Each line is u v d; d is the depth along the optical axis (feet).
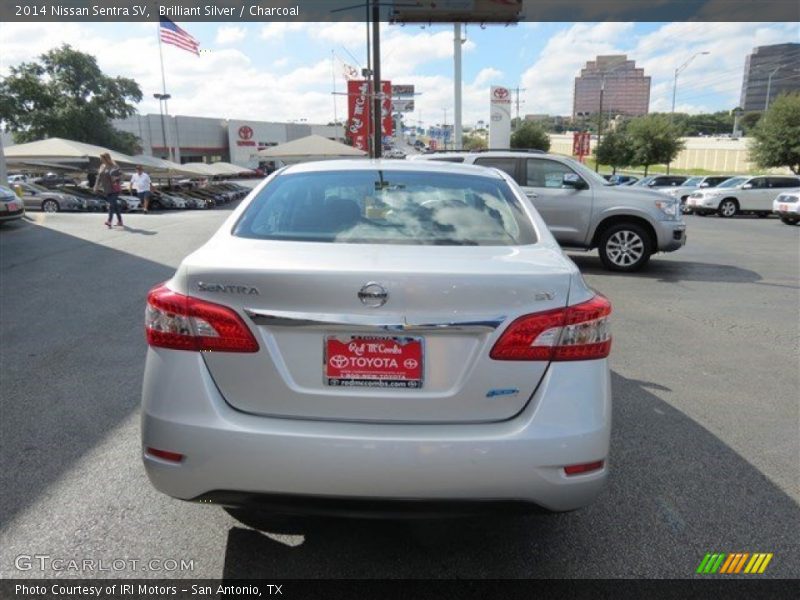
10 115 159.43
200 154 231.91
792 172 125.18
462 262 7.15
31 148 86.89
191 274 7.00
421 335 6.76
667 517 9.19
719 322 21.13
